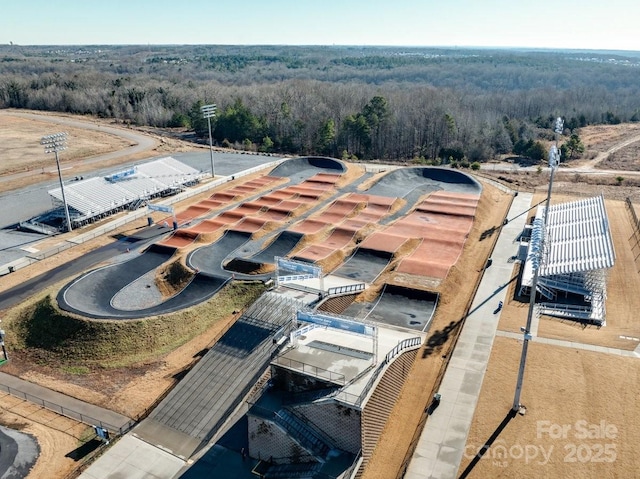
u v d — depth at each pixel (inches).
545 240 1683.1
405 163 4488.2
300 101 6067.9
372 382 1288.1
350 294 1966.0
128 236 2699.3
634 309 1934.1
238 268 2201.0
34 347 1796.3
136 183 3299.7
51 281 2233.0
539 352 1635.1
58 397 1550.2
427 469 1218.6
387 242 2466.8
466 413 1389.0
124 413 1469.0
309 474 1193.4
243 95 6663.4
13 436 1390.3
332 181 3444.9
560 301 2006.6
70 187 3011.8
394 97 6240.2
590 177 3937.0
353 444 1238.3
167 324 1813.5
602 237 2171.5
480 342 1710.1
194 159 4306.1
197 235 2551.7
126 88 7239.2
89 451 1339.8
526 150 5083.7
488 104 7007.9
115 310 1916.8
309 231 2578.7
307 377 1322.6
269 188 3398.1
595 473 1184.8
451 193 3211.1
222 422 1416.1
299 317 1488.7
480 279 2177.7
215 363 1609.3
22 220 2930.6
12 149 4611.2
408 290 2034.9
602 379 1487.5
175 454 1325.0
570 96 7775.6
